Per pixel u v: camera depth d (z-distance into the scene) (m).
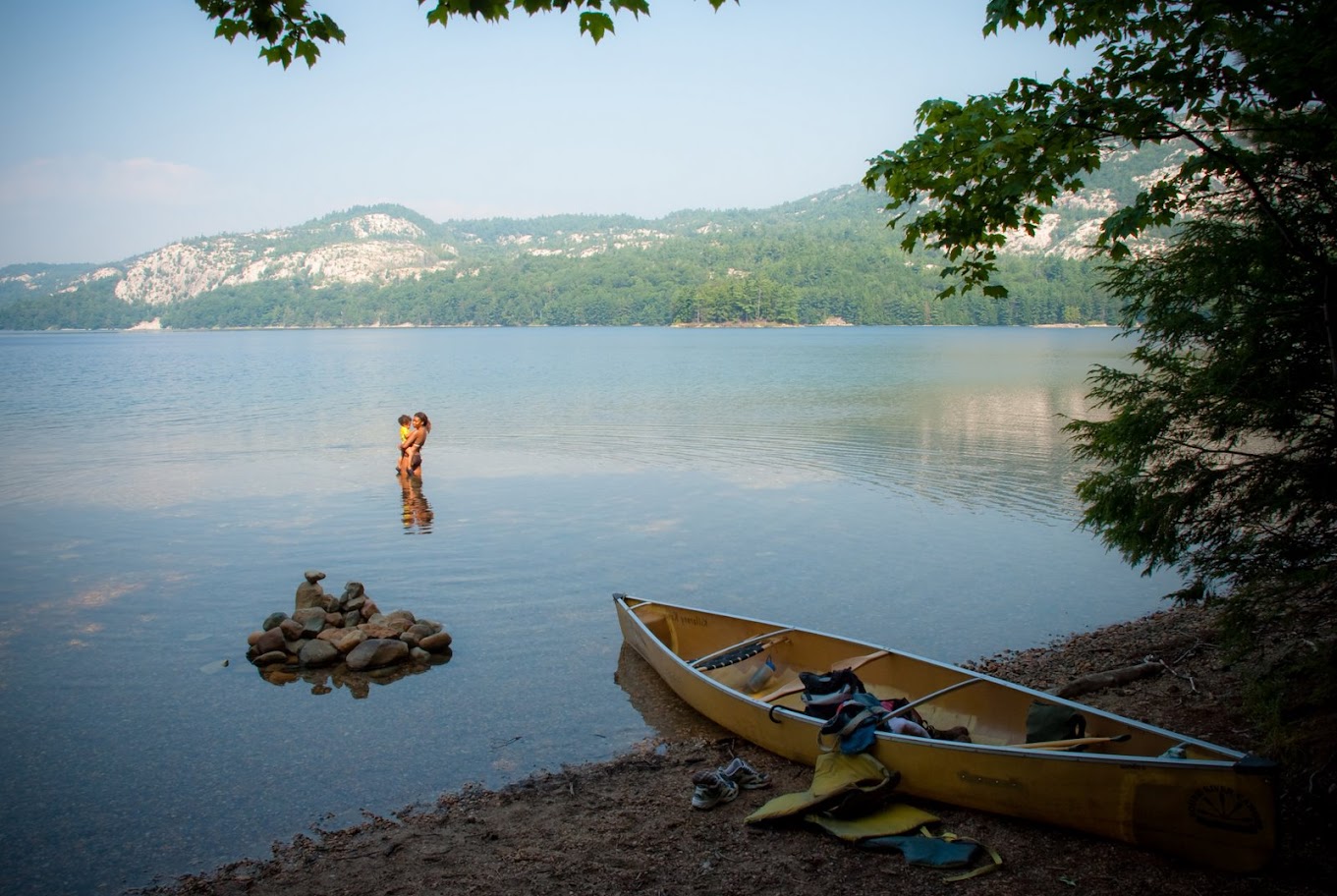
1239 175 5.64
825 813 6.41
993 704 7.62
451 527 16.73
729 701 8.20
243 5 5.53
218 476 22.28
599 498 19.27
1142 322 6.91
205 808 7.36
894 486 20.44
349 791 7.61
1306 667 5.82
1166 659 9.23
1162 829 5.48
